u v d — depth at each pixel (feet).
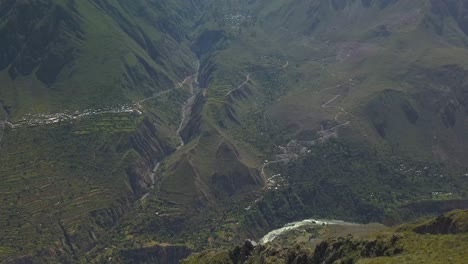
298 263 376.07
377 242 336.08
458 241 306.14
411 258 295.07
